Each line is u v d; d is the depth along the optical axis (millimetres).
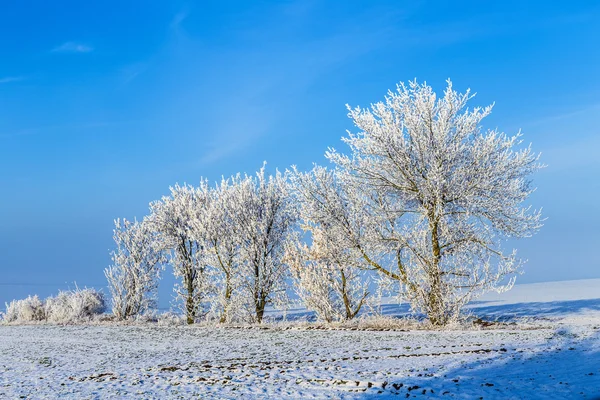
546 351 11211
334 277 22750
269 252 25969
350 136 21766
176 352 14469
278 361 11656
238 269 25594
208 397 7898
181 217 29094
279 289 25328
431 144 20297
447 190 20094
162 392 8492
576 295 41188
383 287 20594
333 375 9242
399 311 29828
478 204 20094
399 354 11867
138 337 19594
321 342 15336
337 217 21594
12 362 13492
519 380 8234
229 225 26219
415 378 8695
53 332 23047
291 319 27375
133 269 30703
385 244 20625
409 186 20750
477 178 20219
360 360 11148
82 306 31891
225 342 16672
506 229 20141
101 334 21359
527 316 23656
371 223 20656
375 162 21094
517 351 11391
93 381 9984
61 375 11023
